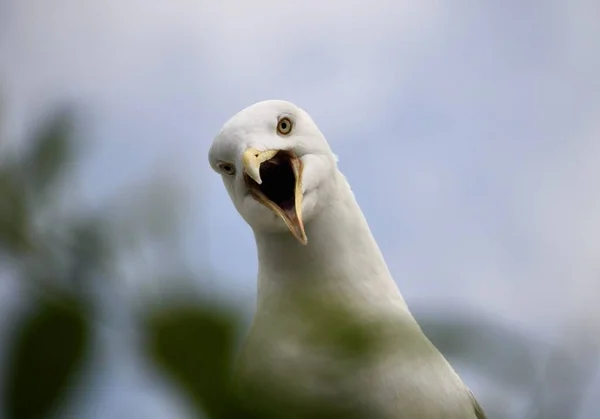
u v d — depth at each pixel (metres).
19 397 0.52
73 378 0.53
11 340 0.53
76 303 0.54
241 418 0.54
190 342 0.54
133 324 0.54
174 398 0.53
